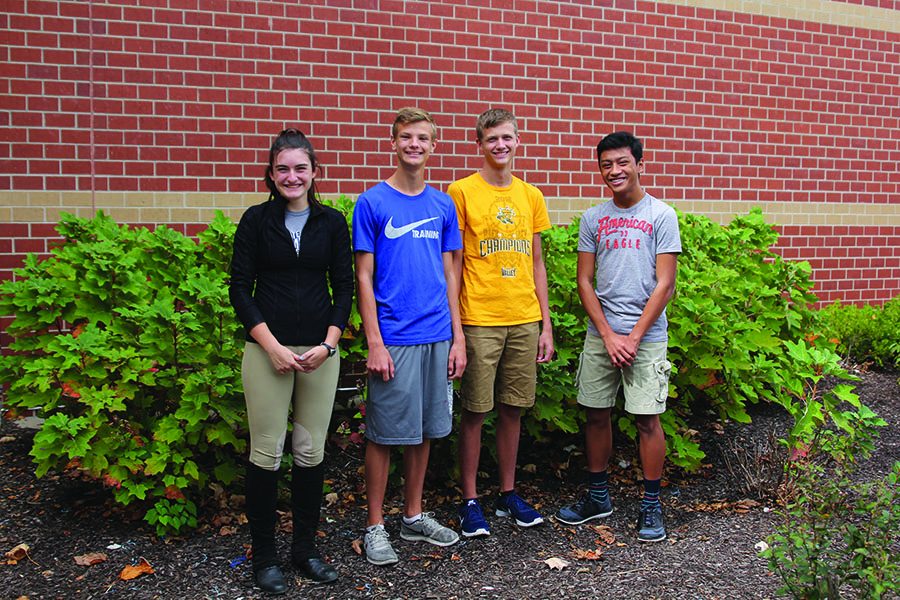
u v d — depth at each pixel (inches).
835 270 325.1
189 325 152.1
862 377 270.4
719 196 298.0
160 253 186.5
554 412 176.6
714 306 185.2
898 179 336.2
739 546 149.4
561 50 267.3
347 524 157.3
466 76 254.7
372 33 242.5
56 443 144.9
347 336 178.9
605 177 153.2
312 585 132.3
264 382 126.6
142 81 221.3
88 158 218.2
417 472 147.6
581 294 158.1
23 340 175.9
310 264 128.3
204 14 225.5
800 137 311.4
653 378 151.6
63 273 181.2
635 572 138.7
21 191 213.3
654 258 152.2
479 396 149.8
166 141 224.4
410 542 149.3
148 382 151.2
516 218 151.3
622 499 173.2
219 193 229.8
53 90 214.4
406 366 138.9
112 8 217.9
